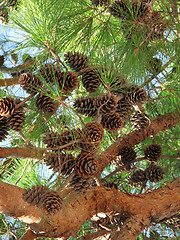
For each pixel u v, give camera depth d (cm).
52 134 96
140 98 115
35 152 106
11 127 94
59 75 100
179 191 128
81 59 111
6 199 102
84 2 126
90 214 118
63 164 93
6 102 92
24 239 111
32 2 120
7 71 131
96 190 122
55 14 116
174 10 130
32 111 102
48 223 108
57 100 93
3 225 134
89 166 91
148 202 124
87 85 108
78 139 91
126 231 114
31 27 113
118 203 121
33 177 134
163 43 124
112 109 97
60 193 90
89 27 128
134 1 114
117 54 119
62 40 119
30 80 96
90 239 127
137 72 116
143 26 116
